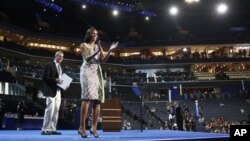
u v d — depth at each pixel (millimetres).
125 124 22156
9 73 22375
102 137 4258
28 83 28266
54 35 36125
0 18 33062
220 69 39344
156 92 34781
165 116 28969
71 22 42250
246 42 38375
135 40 41281
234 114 29703
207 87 35375
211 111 30188
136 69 38938
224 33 43594
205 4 42938
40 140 3604
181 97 32344
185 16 44219
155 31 44594
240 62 37219
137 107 29969
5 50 30422
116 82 33344
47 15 40469
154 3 42000
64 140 3543
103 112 8367
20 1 38062
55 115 5941
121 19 43688
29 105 19812
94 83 4375
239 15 43188
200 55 38438
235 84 34844
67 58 35219
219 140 3820
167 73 36594
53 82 5797
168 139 3447
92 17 42844
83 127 4293
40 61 34125
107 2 41438
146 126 25031
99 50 4348
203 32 44312
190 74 36406
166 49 40906
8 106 18578
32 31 34625
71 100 23469
